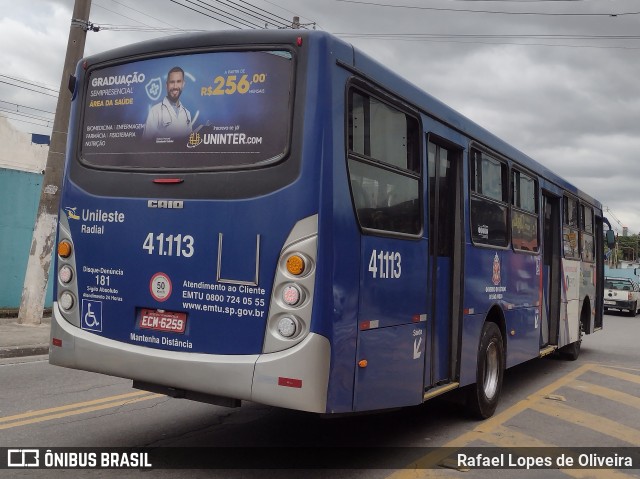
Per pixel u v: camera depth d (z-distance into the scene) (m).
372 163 4.71
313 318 4.11
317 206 4.16
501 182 7.62
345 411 4.34
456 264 6.32
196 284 4.49
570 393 8.68
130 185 4.87
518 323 8.17
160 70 4.86
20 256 13.62
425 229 5.50
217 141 4.55
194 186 4.57
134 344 4.74
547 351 9.50
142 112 4.91
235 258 4.36
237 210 4.38
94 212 5.02
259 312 4.25
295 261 4.16
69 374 8.27
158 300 4.64
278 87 4.39
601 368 10.98
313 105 4.25
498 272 7.38
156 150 4.79
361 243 4.51
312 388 4.08
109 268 4.89
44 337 10.62
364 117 4.66
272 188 4.29
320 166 4.19
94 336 4.93
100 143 5.11
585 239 12.12
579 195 11.56
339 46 4.41
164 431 5.88
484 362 6.92
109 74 5.14
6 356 9.49
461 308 6.29
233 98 4.53
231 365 4.27
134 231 4.79
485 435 6.32
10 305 13.49
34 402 6.75
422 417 6.96
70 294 5.09
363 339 4.53
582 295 11.80
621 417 7.38
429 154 5.84
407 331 5.18
